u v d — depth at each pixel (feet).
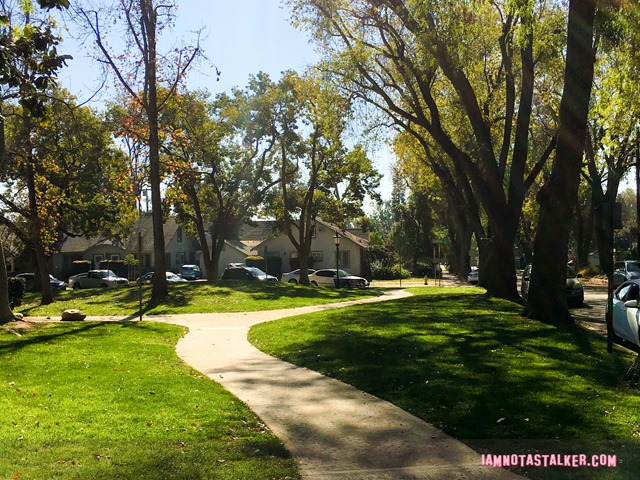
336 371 33.30
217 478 16.98
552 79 74.08
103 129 84.94
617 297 46.68
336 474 18.08
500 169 72.28
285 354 40.40
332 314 61.36
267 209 148.97
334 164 132.67
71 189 103.24
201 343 48.37
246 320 69.41
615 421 22.43
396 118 75.77
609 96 72.38
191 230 158.71
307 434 22.09
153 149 87.61
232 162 135.54
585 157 115.55
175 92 93.04
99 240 211.20
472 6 56.75
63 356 37.96
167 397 26.99
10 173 87.35
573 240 249.55
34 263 150.30
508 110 71.51
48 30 28.37
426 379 29.86
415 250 237.66
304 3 66.08
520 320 49.52
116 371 33.24
